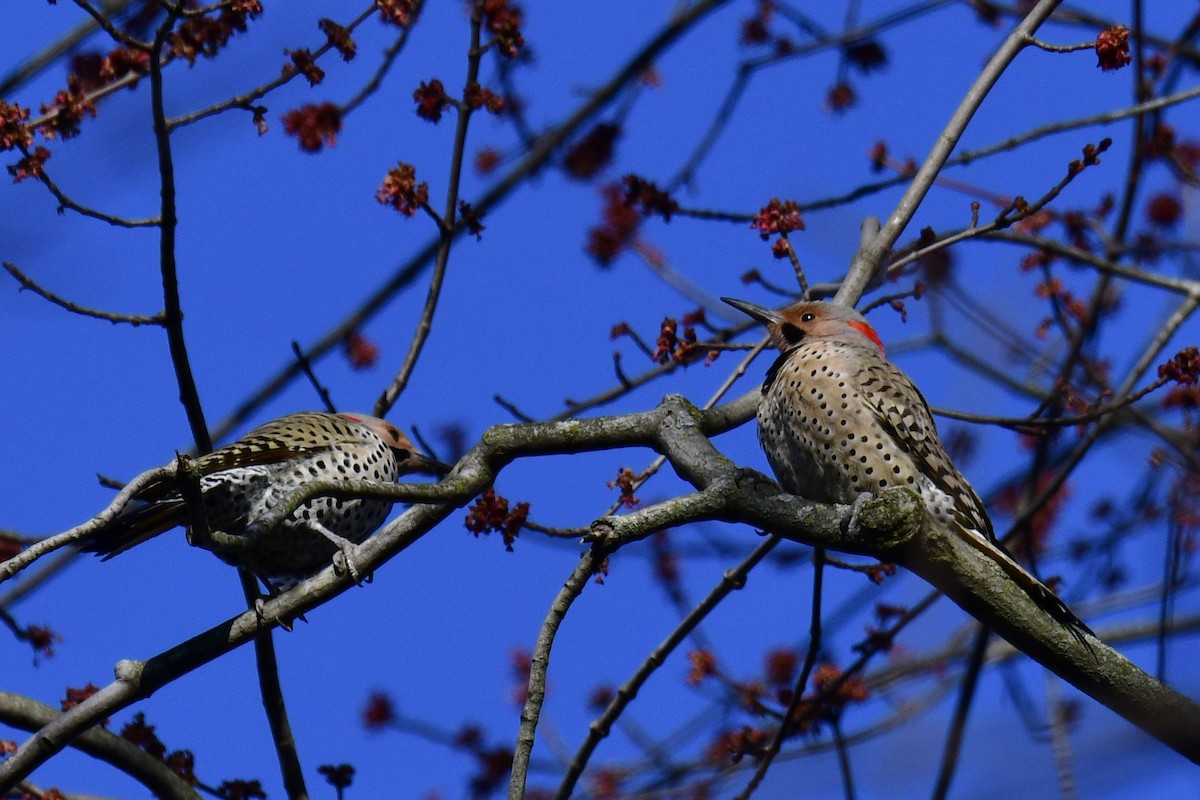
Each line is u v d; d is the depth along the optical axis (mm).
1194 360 11781
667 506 8586
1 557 13242
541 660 8164
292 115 12422
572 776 11414
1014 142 14211
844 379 11156
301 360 12602
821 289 13188
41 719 10273
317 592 9477
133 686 9391
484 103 12219
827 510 8469
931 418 11383
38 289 10109
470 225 12492
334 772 11242
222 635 9453
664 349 11773
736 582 11391
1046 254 14516
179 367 10977
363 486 8734
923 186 12047
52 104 10750
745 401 11641
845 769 11852
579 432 9297
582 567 8398
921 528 8195
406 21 11836
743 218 13266
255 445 11523
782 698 13422
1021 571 8328
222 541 8266
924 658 16719
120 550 10195
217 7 10398
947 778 11359
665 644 11430
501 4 12867
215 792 11148
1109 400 15461
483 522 10586
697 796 15680
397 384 12625
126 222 10328
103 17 9891
